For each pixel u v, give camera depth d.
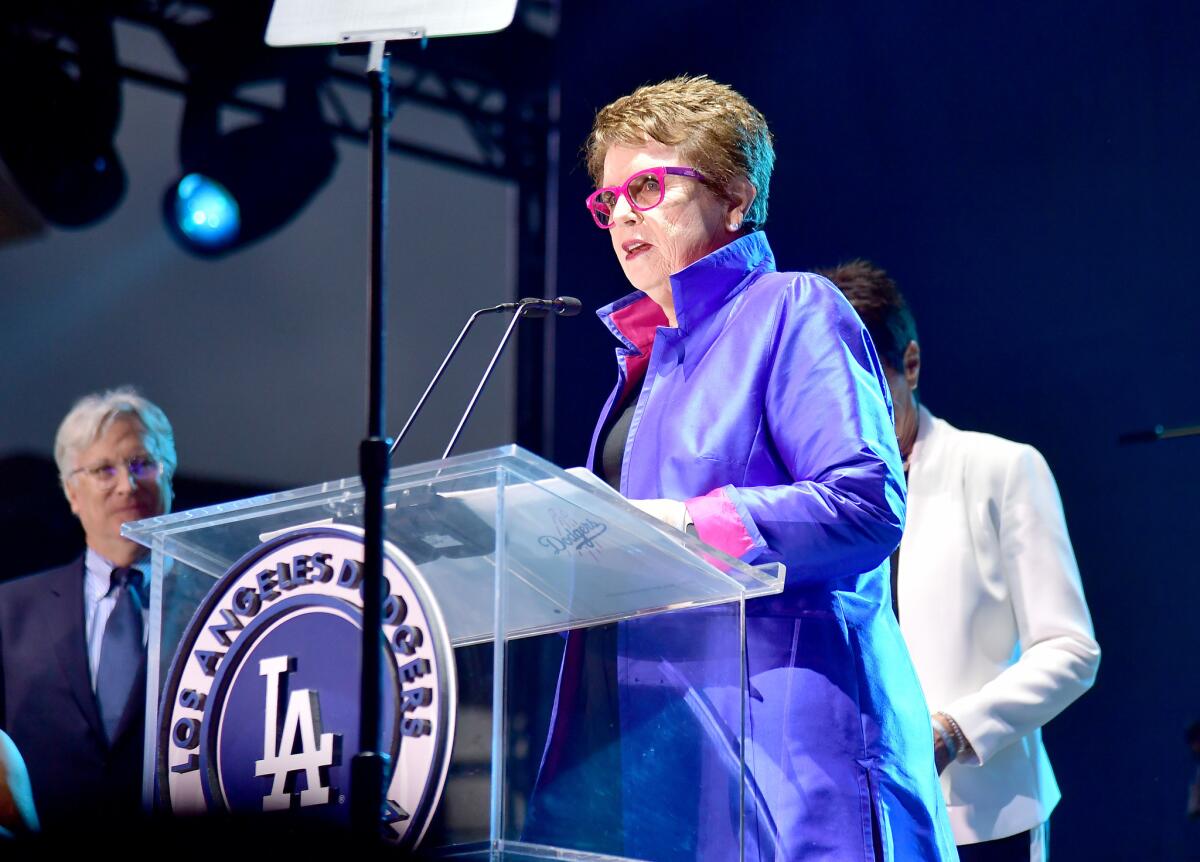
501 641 3.32
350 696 3.48
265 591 3.68
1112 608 12.41
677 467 4.61
